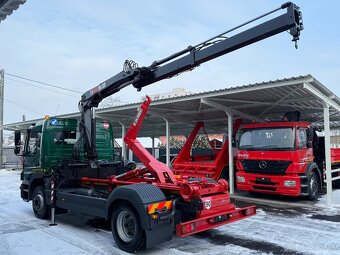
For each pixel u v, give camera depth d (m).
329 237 6.40
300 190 9.86
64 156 8.48
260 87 9.74
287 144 10.01
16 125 24.23
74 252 5.54
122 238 5.68
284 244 5.96
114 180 7.23
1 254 5.43
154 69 7.14
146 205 5.27
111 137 9.66
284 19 4.99
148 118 16.92
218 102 12.05
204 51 6.16
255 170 10.62
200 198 5.73
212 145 15.57
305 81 8.83
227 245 5.91
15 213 8.93
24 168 8.97
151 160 6.92
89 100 8.41
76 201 6.97
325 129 10.04
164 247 5.82
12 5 3.74
